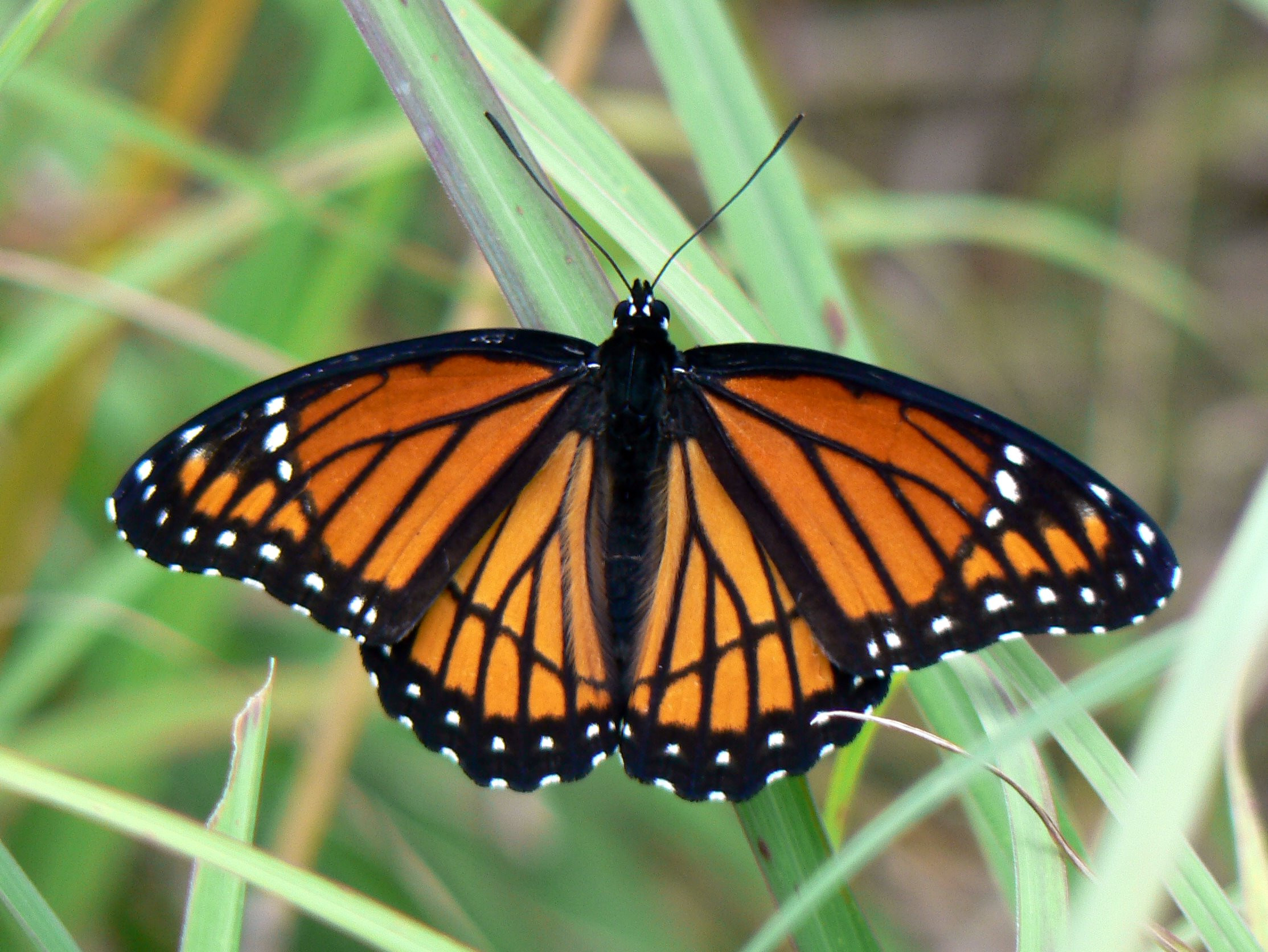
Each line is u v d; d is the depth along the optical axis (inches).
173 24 24.8
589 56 24.1
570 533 22.3
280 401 21.9
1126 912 19.7
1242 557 20.5
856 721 22.0
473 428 22.2
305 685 24.5
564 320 22.2
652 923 25.1
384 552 22.1
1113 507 21.6
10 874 21.4
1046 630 21.7
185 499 21.8
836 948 21.6
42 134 24.7
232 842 21.1
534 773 22.2
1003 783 21.8
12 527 24.2
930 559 21.9
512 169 22.1
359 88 24.7
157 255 24.1
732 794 21.9
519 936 25.0
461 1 22.3
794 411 22.1
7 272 23.2
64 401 24.1
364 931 21.1
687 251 22.2
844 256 25.1
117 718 24.0
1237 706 21.6
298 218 23.9
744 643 22.1
